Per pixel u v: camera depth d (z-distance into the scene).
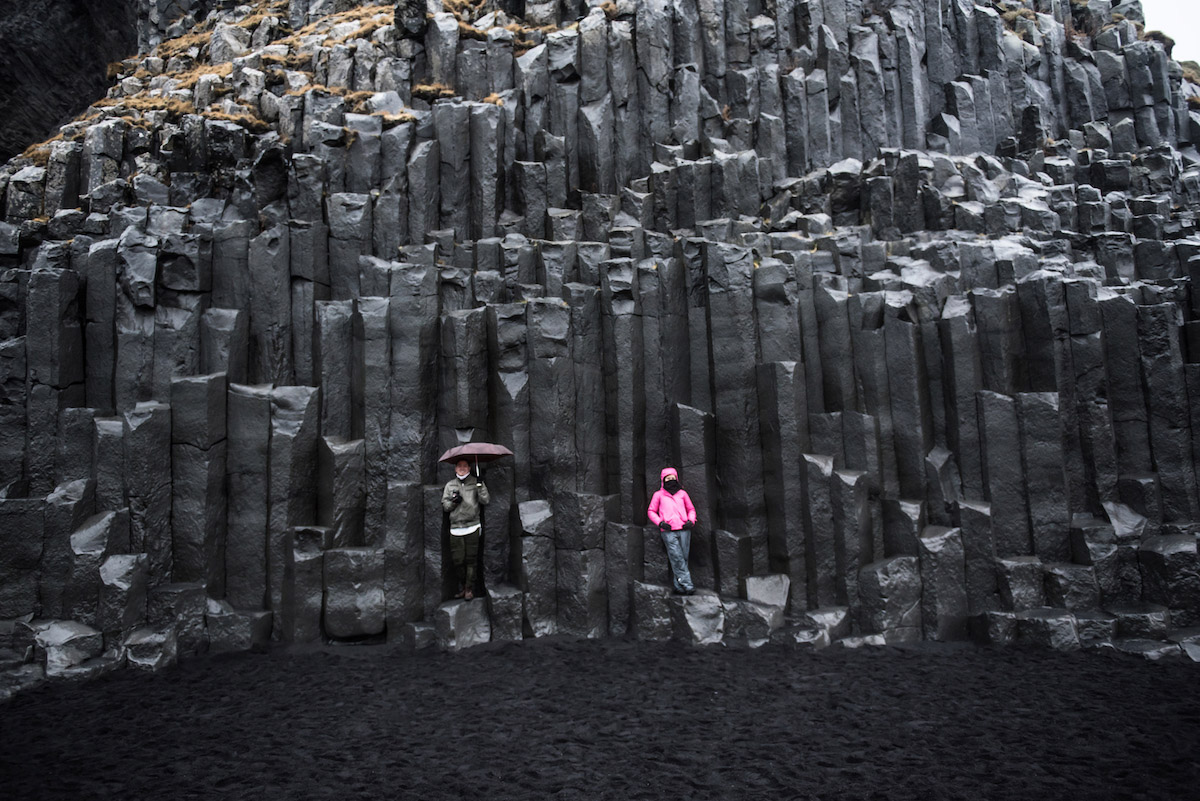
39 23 26.84
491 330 14.51
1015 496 13.66
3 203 17.39
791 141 19.77
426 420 14.20
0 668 11.31
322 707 10.19
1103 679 10.95
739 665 11.81
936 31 21.83
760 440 14.20
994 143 21.81
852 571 13.34
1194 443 13.91
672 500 13.55
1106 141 22.73
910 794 7.53
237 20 24.09
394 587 13.15
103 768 8.31
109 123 17.62
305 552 13.10
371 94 17.53
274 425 13.62
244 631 12.87
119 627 12.02
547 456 14.00
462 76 18.88
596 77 18.72
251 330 14.75
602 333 15.03
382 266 15.14
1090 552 13.18
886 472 14.15
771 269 14.52
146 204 16.22
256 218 15.85
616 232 16.31
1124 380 14.26
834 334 14.60
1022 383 14.33
